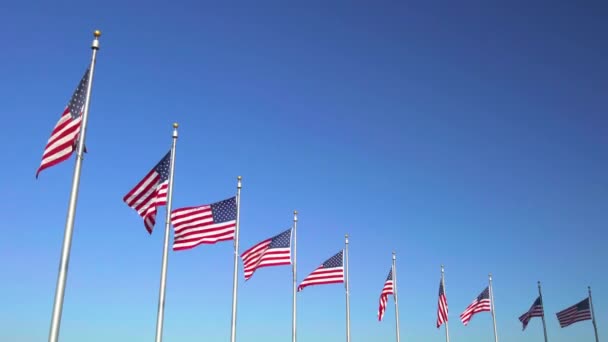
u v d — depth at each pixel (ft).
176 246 99.04
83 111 67.36
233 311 103.30
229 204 104.58
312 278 130.11
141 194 86.94
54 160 66.69
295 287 123.85
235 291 103.65
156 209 86.63
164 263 86.38
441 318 160.15
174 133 90.74
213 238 101.45
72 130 67.36
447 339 175.42
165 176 88.84
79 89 69.05
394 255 152.56
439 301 161.89
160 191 87.97
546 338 193.26
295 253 124.98
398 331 147.43
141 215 86.07
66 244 62.59
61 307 60.85
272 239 121.08
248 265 117.08
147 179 87.97
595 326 188.14
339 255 133.59
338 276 131.95
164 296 85.40
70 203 63.87
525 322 198.39
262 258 118.42
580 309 191.62
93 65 69.00
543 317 195.62
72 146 66.95
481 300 177.68
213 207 103.30
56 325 60.13
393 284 150.61
